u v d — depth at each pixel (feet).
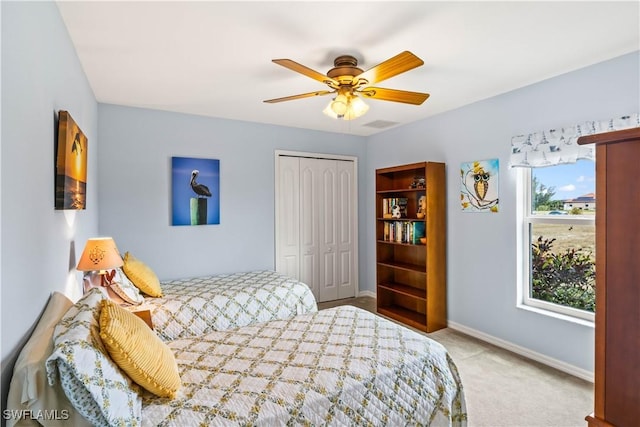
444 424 5.74
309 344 6.37
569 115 8.73
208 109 12.16
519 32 6.81
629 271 3.47
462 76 9.09
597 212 3.73
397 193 14.60
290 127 14.76
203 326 8.95
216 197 13.19
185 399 4.55
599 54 7.75
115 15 6.13
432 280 11.90
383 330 7.05
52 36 5.43
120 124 11.61
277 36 6.96
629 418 3.49
